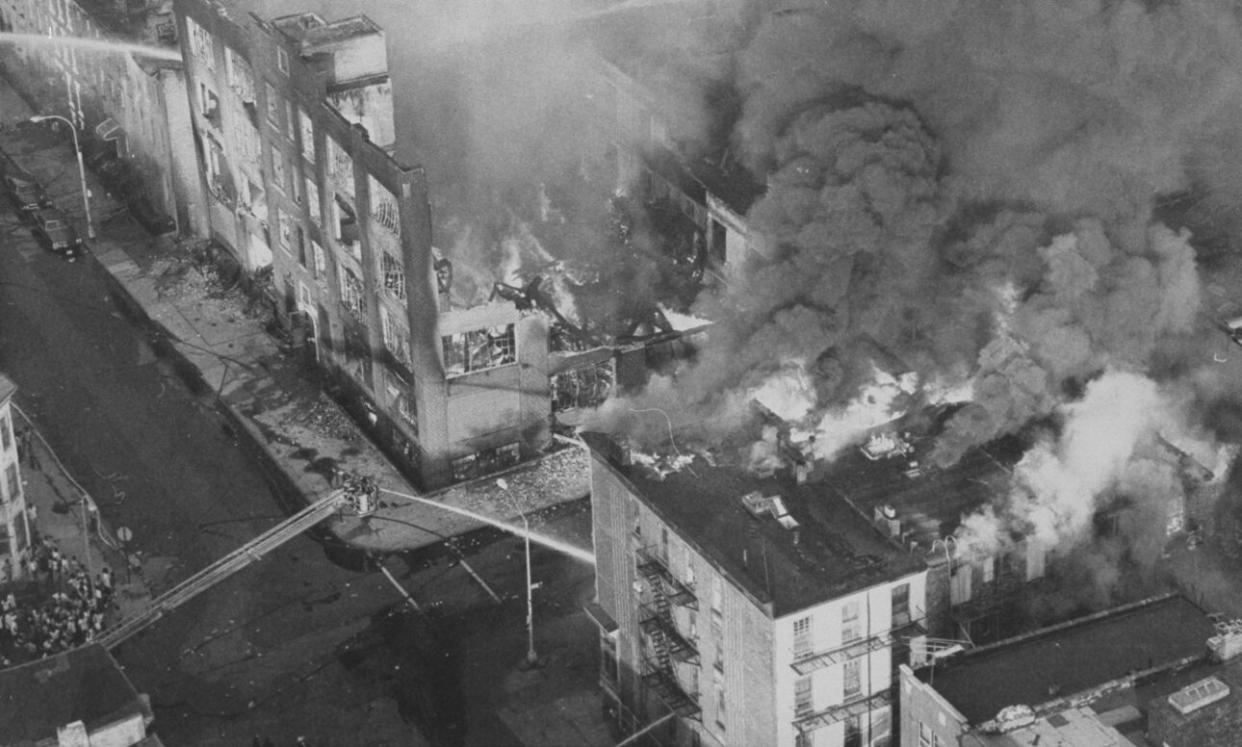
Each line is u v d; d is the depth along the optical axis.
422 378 114.38
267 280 136.12
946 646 87.38
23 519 110.75
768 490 92.81
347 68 119.75
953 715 81.06
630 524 93.56
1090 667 84.12
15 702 87.56
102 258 142.50
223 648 106.88
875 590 85.94
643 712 97.38
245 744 100.56
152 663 105.88
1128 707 81.31
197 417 126.00
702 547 87.88
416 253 110.75
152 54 140.88
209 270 140.25
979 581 89.88
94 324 135.50
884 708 88.38
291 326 130.62
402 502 117.44
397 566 112.50
